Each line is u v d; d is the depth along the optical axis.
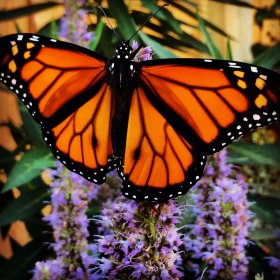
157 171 0.21
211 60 0.21
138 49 0.23
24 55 0.22
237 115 0.21
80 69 0.23
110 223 0.21
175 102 0.22
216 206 0.25
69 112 0.23
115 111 0.22
